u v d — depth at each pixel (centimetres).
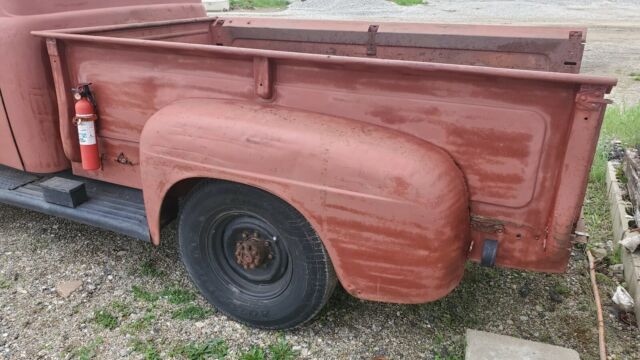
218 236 267
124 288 309
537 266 216
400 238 212
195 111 241
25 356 260
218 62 241
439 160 209
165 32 371
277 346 265
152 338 271
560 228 202
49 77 293
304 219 234
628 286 309
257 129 226
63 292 303
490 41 351
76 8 316
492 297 303
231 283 274
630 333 278
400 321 282
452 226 207
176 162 242
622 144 475
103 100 278
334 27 391
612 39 1179
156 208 259
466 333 266
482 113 203
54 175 336
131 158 283
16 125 303
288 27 405
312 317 261
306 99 230
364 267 223
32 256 339
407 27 372
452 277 218
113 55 265
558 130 196
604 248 354
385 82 214
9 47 284
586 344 270
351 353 262
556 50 339
